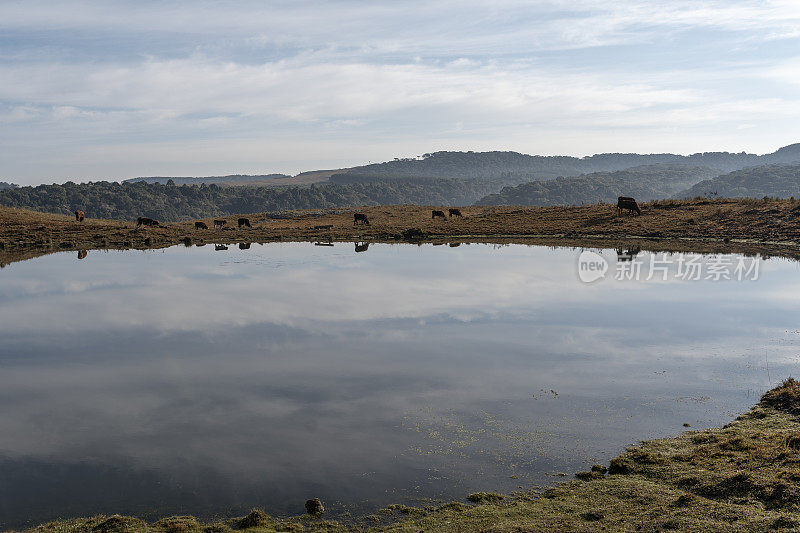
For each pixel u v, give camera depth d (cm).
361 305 3275
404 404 1752
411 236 7275
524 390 1845
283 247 6512
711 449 1311
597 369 2036
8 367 2223
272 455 1419
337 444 1475
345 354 2323
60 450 1472
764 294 3284
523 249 5838
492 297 3419
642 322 2708
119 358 2328
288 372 2106
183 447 1477
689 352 2203
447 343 2448
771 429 1405
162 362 2261
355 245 6638
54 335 2708
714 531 948
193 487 1261
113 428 1612
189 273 4553
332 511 1145
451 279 4072
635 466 1277
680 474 1209
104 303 3438
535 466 1319
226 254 5841
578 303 3189
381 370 2102
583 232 6850
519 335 2545
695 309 2952
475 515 1091
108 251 6225
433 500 1180
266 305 3325
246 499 1206
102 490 1255
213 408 1761
